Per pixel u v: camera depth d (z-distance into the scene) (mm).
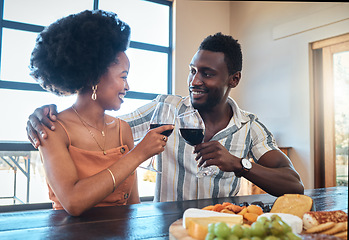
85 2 4445
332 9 3863
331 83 3971
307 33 4191
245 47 5203
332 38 3939
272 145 1648
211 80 1504
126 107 4652
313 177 4062
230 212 893
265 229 613
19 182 3734
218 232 603
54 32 1169
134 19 4805
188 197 1659
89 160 1206
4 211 3650
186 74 5051
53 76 1197
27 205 3764
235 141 1681
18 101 3967
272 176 1283
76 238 752
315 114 4137
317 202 1322
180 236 720
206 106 1562
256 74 4957
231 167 1250
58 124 1145
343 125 3834
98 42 1152
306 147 4129
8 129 3924
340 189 1761
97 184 980
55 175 993
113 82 1215
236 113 1697
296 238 617
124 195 1284
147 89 4848
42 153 1048
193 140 1291
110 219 948
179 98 1784
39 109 1154
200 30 5234
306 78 4180
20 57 3994
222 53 1506
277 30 4582
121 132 1365
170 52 5062
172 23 5090
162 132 1136
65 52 1129
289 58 4434
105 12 1300
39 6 4141
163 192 1686
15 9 3996
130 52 4727
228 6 5543
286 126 4422
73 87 1203
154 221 943
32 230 813
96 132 1258
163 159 1665
